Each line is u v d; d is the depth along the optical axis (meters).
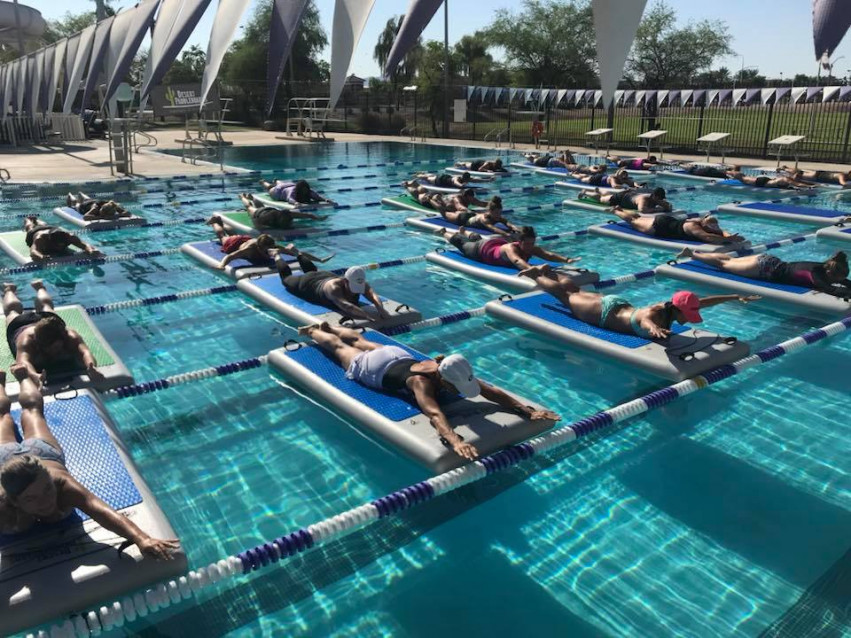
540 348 5.90
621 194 12.09
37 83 15.98
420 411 4.28
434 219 11.26
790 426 4.57
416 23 3.50
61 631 2.70
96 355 5.16
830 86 15.38
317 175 18.28
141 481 3.51
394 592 3.12
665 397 4.75
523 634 2.84
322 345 5.33
